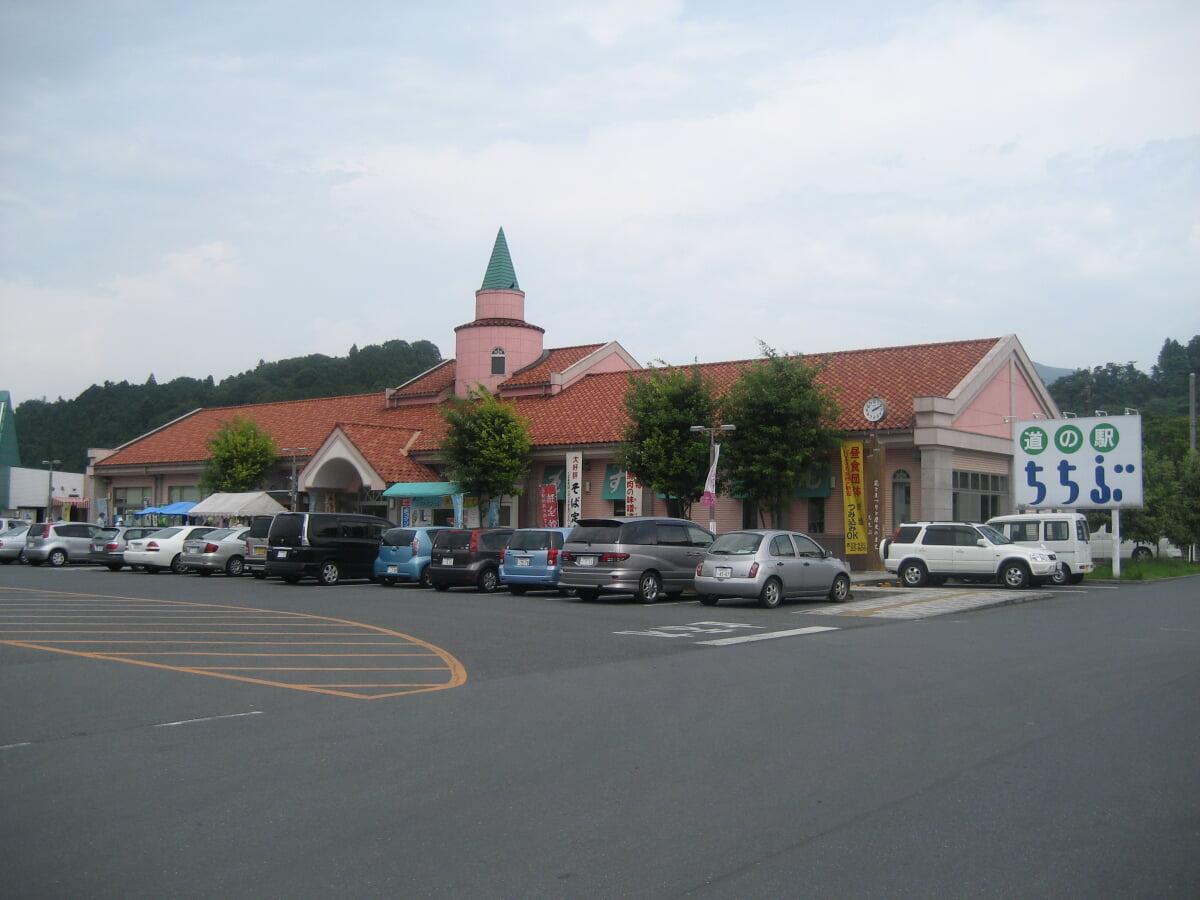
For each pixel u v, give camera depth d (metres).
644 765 7.62
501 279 44.66
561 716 9.41
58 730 9.02
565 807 6.59
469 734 8.71
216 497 39.53
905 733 8.67
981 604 21.19
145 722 9.34
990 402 33.78
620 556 21.50
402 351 107.81
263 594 24.00
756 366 30.05
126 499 52.44
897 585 27.42
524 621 17.84
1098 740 8.43
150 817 6.45
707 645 14.50
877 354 35.62
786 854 5.70
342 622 17.62
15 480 61.69
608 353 43.66
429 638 15.38
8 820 6.41
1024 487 32.81
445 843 5.91
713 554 20.91
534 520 37.91
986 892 5.14
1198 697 10.38
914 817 6.36
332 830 6.16
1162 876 5.36
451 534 25.69
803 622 17.75
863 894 5.11
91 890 5.22
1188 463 49.56
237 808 6.62
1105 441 31.66
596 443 35.47
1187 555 55.12
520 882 5.29
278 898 5.10
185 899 5.10
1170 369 115.81
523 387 41.50
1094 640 15.21
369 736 8.69
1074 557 29.42
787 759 7.80
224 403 96.44
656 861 5.59
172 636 15.60
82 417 111.56
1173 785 7.08
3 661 13.01
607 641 14.98
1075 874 5.39
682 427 30.33
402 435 41.12
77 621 17.66
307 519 27.45
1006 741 8.39
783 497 30.11
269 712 9.77
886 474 31.34
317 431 46.84
